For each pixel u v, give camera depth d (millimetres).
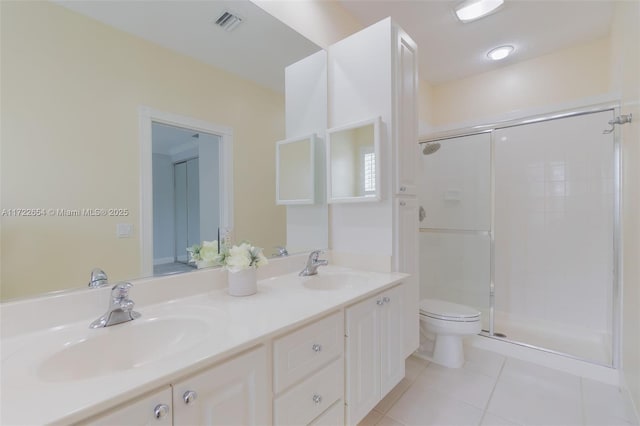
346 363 1208
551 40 2379
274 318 961
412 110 1841
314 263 1618
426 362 2104
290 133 1712
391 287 1515
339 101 1854
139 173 1113
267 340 890
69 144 948
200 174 1314
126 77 1081
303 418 1002
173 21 1218
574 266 2496
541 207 2633
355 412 1238
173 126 1222
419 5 1998
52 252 913
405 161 1759
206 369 736
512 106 2777
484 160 2795
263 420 873
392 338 1514
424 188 3090
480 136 2809
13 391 574
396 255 1669
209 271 1267
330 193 1812
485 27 2227
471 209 2865
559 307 2562
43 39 900
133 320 937
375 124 1611
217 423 755
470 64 2775
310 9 1798
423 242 3109
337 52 1862
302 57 1757
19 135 859
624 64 1686
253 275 1239
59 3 933
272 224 1635
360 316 1275
